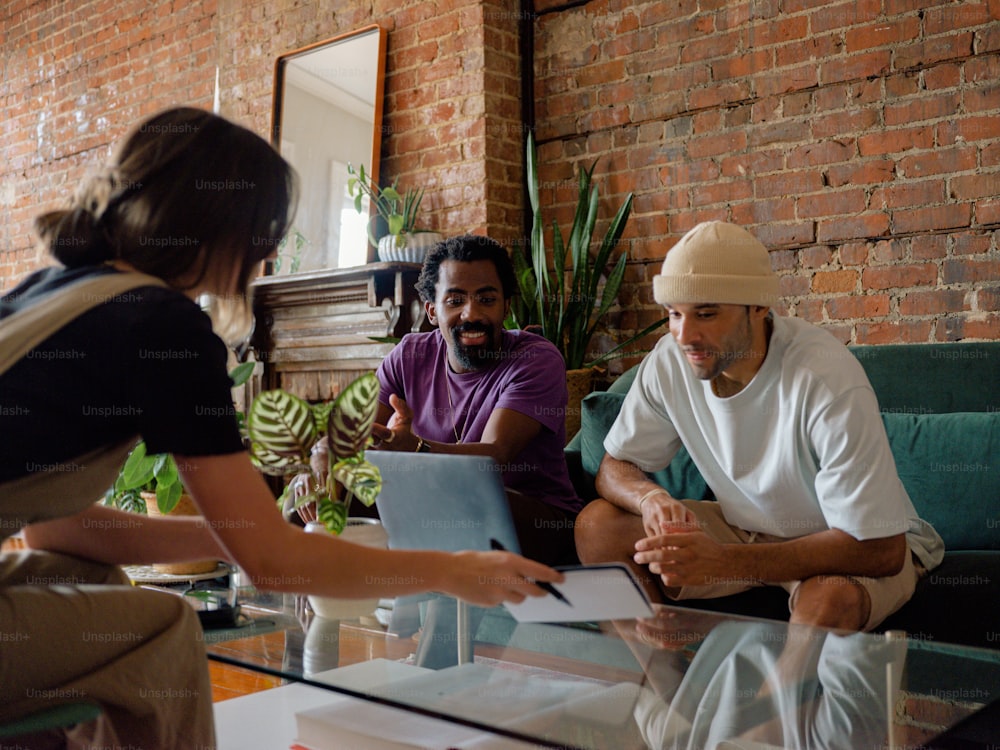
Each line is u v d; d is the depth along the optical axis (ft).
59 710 3.59
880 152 9.69
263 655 4.57
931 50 9.36
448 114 12.32
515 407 7.39
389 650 4.63
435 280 7.99
